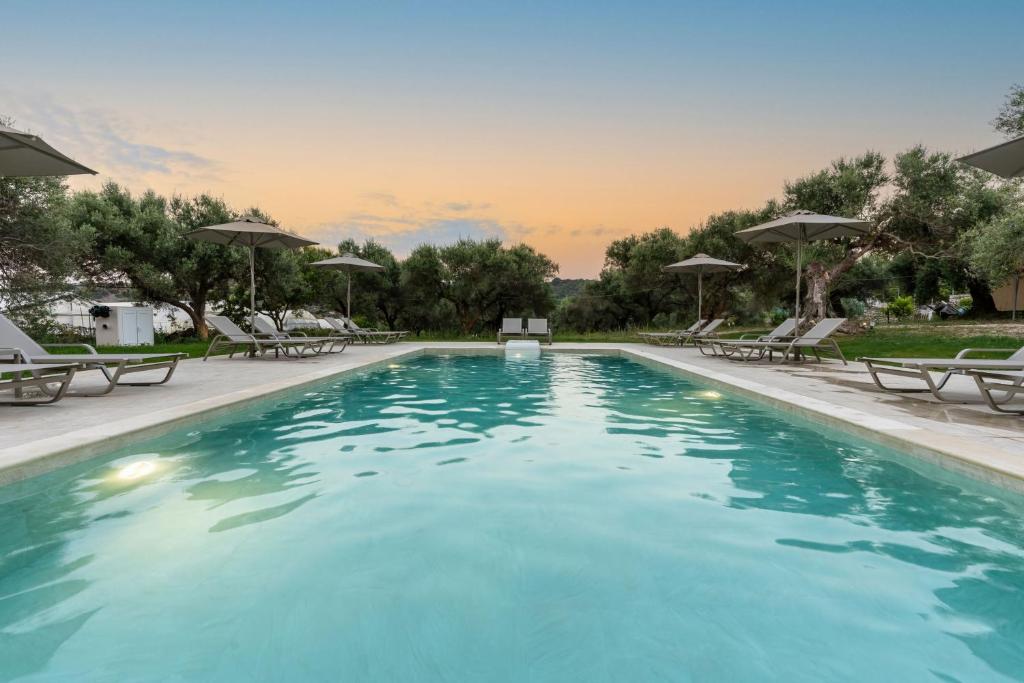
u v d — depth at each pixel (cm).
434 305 2400
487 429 473
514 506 286
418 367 1038
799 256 1059
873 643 170
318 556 228
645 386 761
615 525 262
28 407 501
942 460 342
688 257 2159
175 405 508
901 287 3297
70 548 234
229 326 1056
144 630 174
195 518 268
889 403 533
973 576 213
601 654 164
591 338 2108
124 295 1788
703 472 348
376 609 188
